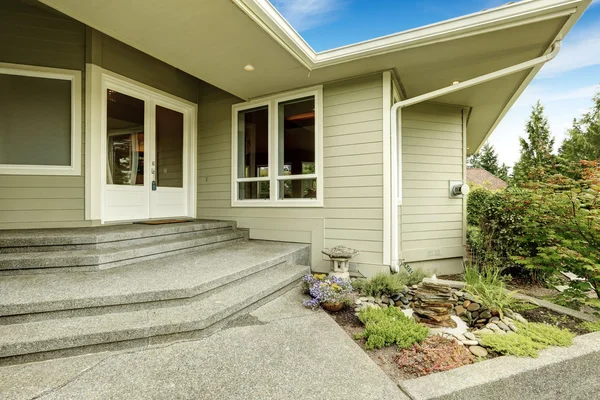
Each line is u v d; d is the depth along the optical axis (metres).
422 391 1.71
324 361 1.95
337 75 4.09
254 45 3.32
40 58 3.79
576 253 3.19
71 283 2.50
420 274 3.91
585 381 2.14
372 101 4.02
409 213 5.07
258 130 4.96
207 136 5.45
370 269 3.98
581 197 3.38
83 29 3.94
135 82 4.47
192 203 5.45
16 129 3.72
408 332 2.34
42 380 1.65
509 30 3.02
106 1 2.58
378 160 3.97
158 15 2.79
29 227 3.71
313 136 4.44
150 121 4.76
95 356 1.91
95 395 1.54
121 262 3.08
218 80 4.26
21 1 3.71
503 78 4.12
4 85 3.70
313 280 3.23
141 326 2.04
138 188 4.60
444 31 3.15
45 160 3.82
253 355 2.00
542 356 2.11
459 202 5.40
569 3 2.70
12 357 1.79
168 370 1.79
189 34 3.11
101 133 4.05
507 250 4.41
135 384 1.65
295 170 4.59
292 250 4.05
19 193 3.69
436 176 5.26
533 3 2.80
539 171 4.24
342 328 2.59
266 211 4.80
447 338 2.39
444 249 5.30
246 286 2.96
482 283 3.25
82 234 3.20
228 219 5.20
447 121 5.34
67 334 1.90
